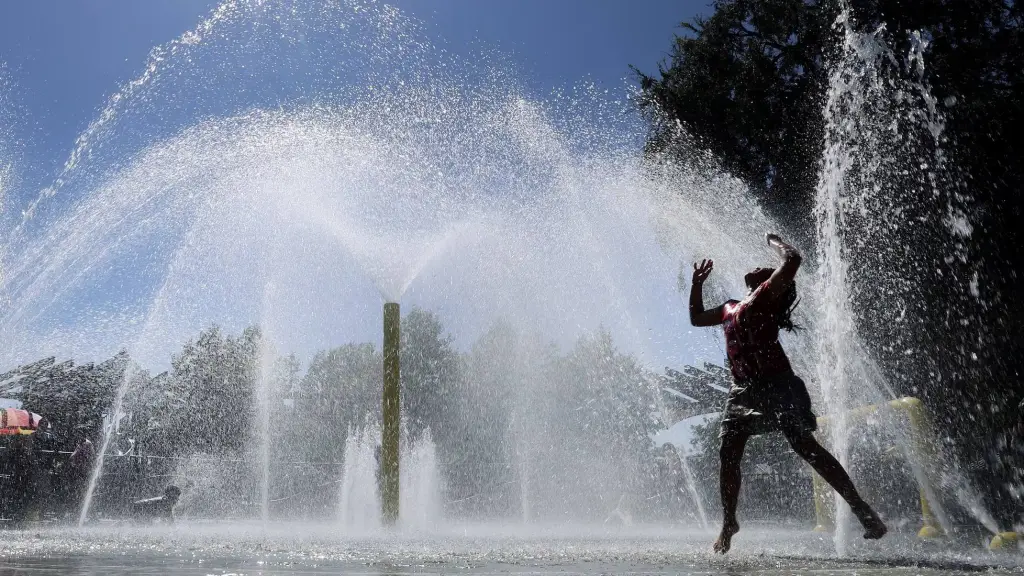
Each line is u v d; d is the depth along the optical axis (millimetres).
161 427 12914
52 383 11102
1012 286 10320
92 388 11438
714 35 15672
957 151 10688
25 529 6852
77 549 3301
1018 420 6613
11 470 9352
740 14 15453
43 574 2139
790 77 14844
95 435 11375
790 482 11109
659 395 12500
